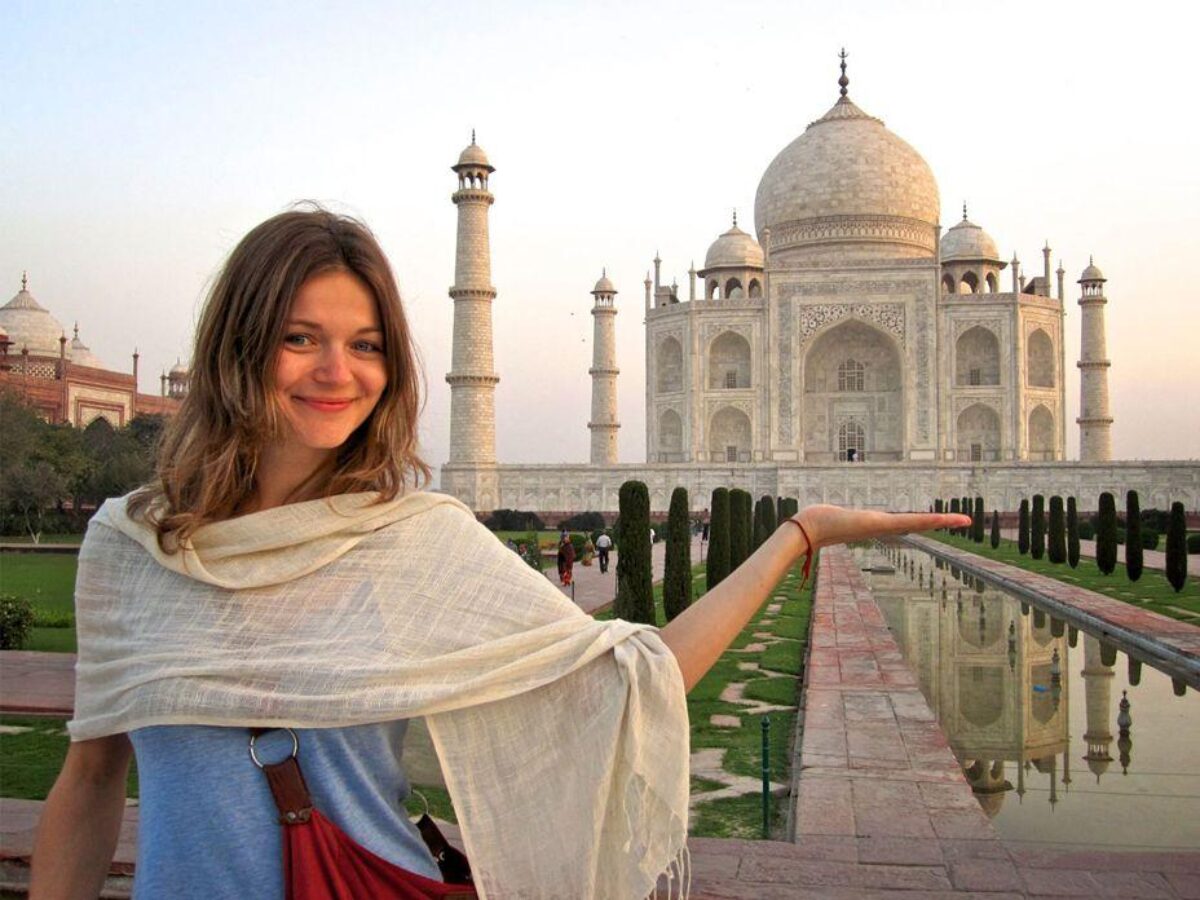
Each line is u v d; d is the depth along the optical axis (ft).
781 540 12.27
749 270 350.23
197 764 9.78
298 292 10.59
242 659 9.98
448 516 11.18
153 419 295.69
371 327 11.00
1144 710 66.90
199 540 10.50
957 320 302.66
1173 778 50.80
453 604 10.53
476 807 10.12
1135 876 30.60
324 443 10.64
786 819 40.45
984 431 311.27
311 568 10.38
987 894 29.17
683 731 10.37
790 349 306.55
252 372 10.44
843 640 82.38
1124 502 266.16
